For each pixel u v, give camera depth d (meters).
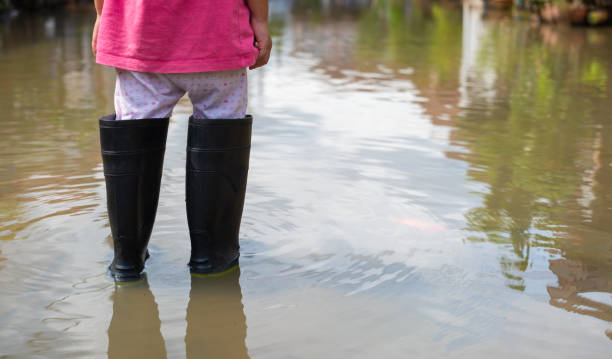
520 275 2.04
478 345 1.63
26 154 3.22
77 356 1.56
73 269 2.02
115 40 1.93
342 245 2.23
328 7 15.67
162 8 1.85
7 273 1.97
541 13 11.78
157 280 1.98
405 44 8.64
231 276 2.01
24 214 2.42
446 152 3.45
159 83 1.97
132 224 1.95
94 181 2.82
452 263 2.11
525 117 4.39
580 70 6.50
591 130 4.04
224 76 1.99
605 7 11.13
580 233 2.39
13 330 1.66
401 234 2.34
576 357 1.58
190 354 1.58
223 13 1.90
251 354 1.57
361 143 3.58
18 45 7.57
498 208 2.63
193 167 1.99
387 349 1.60
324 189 2.79
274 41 8.75
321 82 5.62
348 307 1.81
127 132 1.91
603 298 1.90
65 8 13.03
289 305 1.83
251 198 2.65
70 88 5.08
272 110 4.41
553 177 3.07
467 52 7.82
